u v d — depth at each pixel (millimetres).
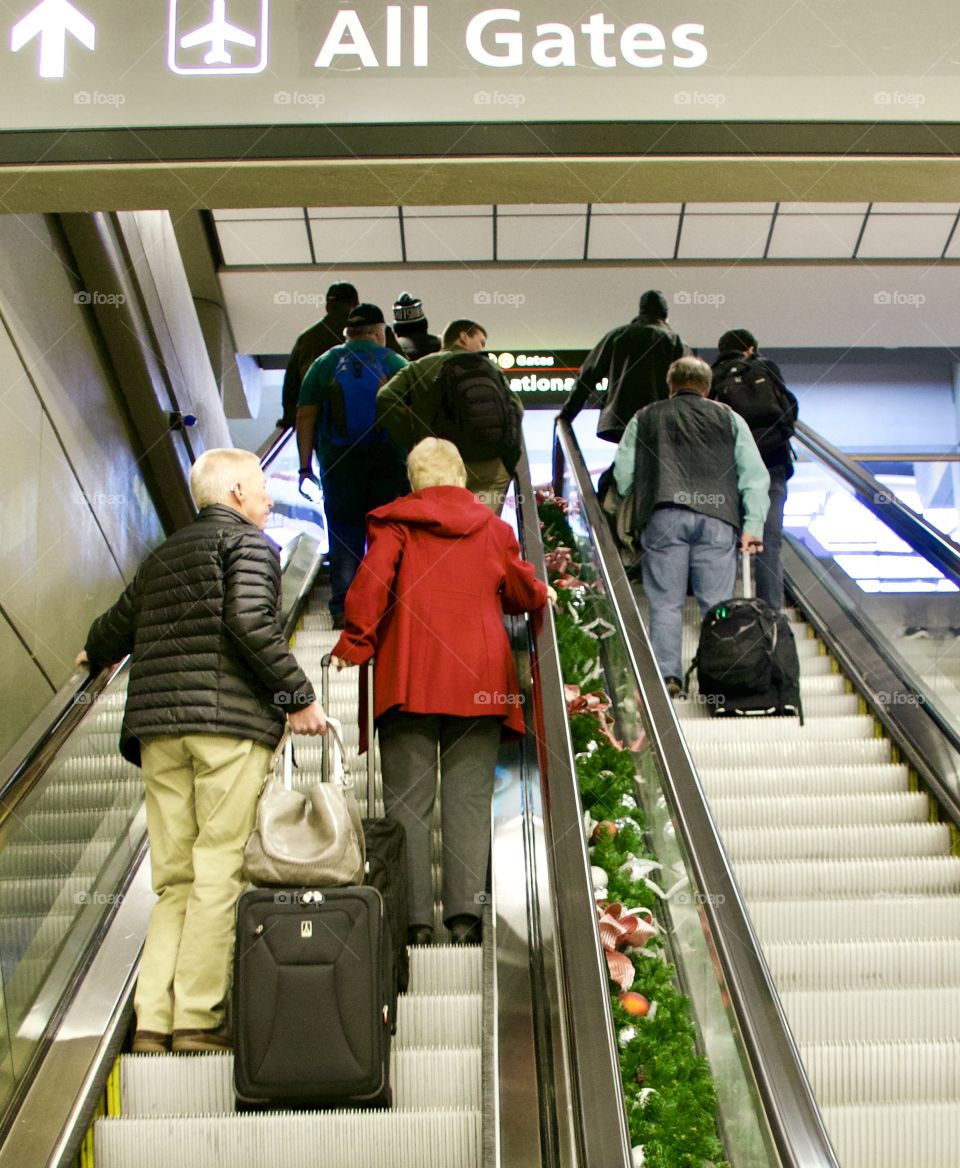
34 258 7020
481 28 4527
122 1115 3576
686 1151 3416
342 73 4457
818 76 4543
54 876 4152
